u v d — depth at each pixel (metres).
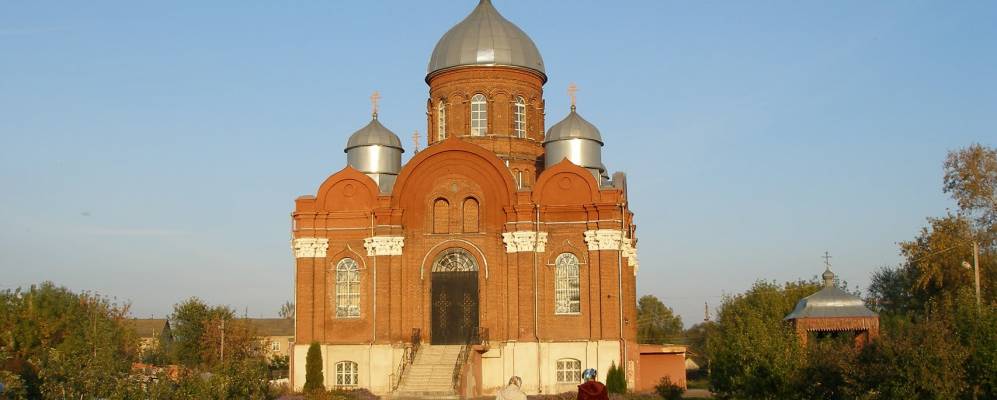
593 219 52.25
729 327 41.62
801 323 44.50
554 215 52.78
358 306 53.59
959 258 63.84
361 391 49.72
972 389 32.59
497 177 53.44
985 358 32.19
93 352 33.69
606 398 19.94
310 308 53.53
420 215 53.91
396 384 51.38
